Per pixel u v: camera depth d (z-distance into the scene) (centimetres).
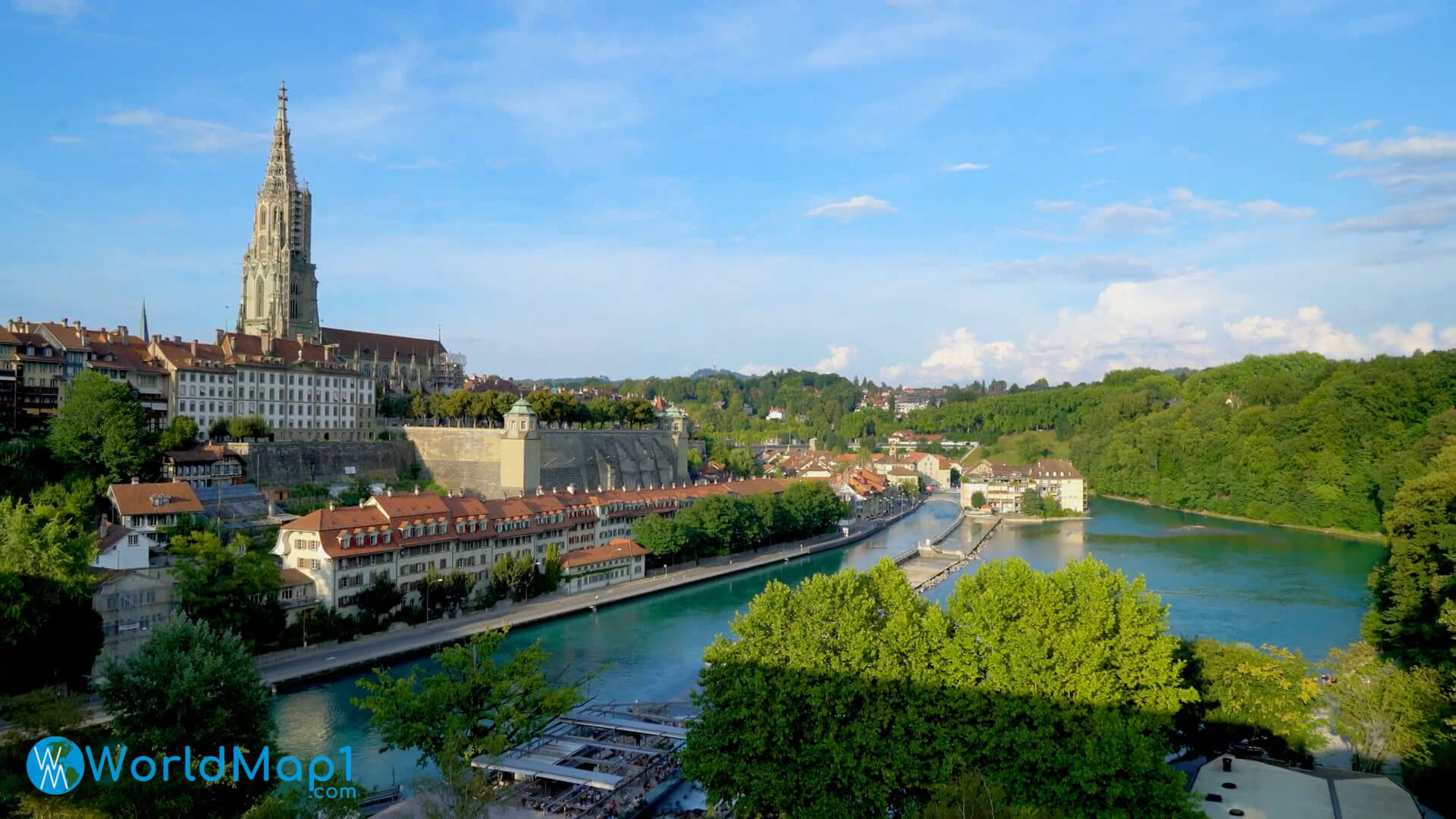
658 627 17462
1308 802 8650
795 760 8188
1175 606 18012
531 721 9581
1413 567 13250
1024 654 7938
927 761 7969
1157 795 7181
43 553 11625
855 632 8444
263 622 14138
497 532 19350
